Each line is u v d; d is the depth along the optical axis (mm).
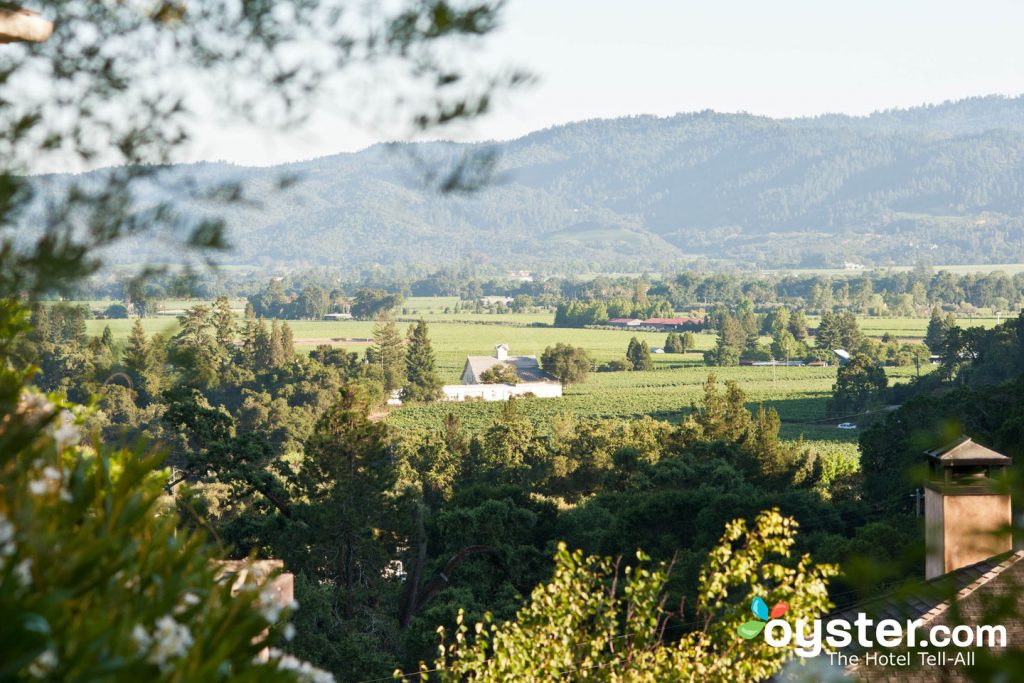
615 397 137750
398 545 31797
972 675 1380
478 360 173625
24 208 2758
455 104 2963
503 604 29078
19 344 3141
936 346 167250
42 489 2762
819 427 109812
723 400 67438
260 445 30297
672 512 33469
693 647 9664
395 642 27875
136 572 2639
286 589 4402
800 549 28656
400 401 137875
